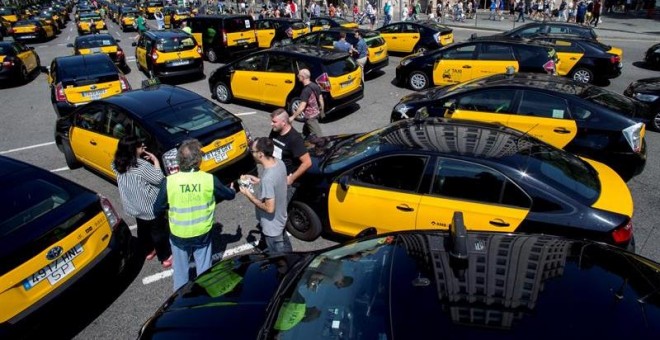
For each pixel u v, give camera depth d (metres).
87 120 6.78
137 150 4.58
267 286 3.29
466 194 4.16
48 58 20.80
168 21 32.84
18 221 3.66
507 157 4.16
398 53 18.00
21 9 41.44
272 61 10.20
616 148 5.89
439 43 16.47
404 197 4.39
